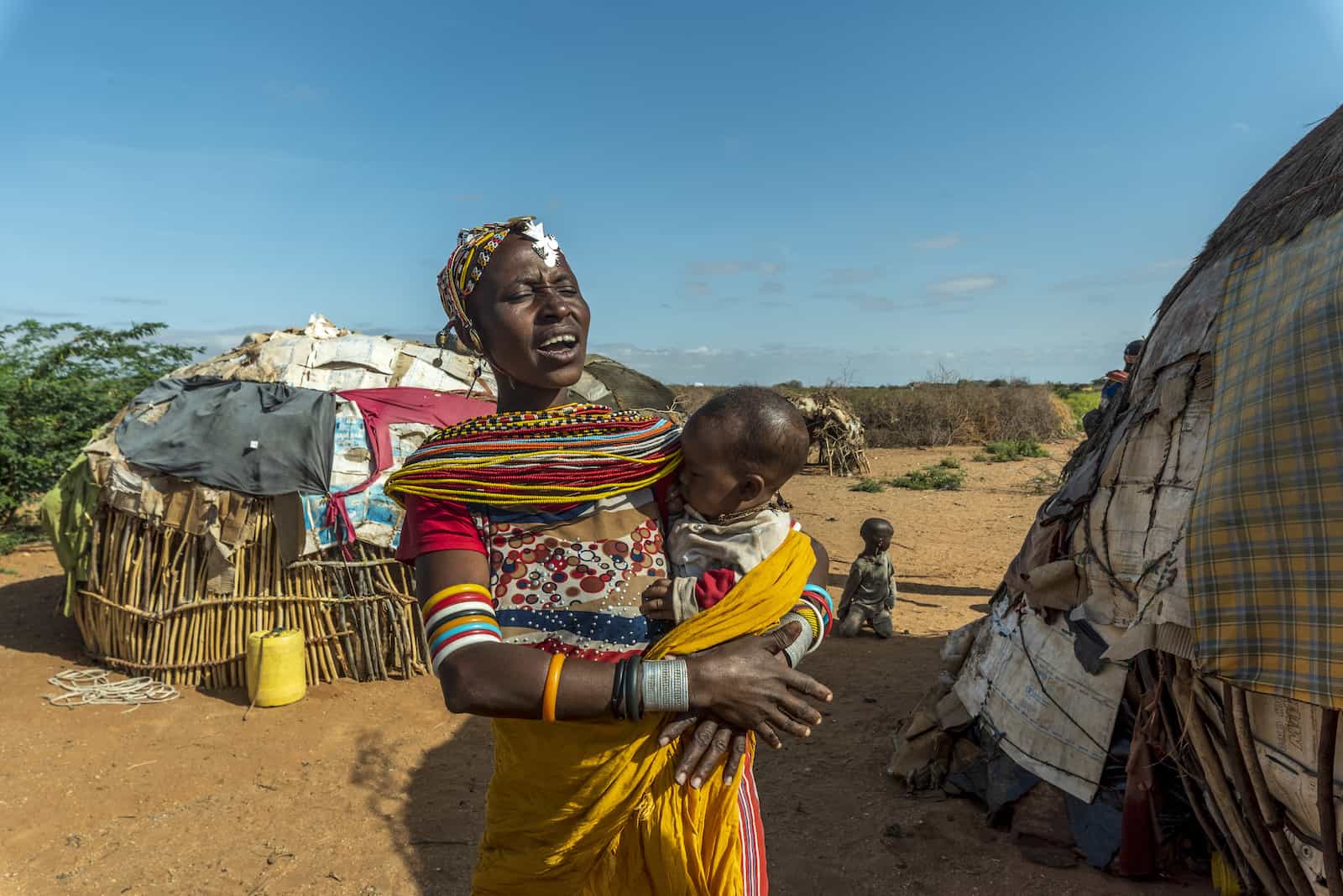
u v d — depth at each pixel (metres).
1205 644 2.71
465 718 6.00
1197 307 3.49
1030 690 4.20
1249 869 3.46
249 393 6.86
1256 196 3.41
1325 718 2.45
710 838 1.79
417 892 3.96
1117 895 3.69
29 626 8.06
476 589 1.72
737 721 1.67
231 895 3.96
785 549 1.81
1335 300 2.44
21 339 12.94
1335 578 2.36
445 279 1.97
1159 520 3.49
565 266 1.96
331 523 6.43
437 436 1.86
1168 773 3.83
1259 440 2.59
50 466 11.91
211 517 6.42
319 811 4.72
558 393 1.97
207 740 5.65
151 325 13.80
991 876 3.88
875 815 4.48
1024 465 20.88
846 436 19.70
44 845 4.41
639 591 1.79
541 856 1.82
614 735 1.74
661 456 1.85
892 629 7.92
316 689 6.52
